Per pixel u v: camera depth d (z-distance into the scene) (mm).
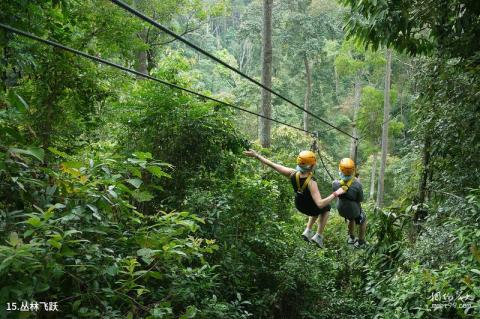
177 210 5992
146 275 3266
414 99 8523
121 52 7281
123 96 7590
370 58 25469
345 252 9188
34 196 3199
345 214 5945
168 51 11898
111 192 3166
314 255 7305
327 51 30781
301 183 5141
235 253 5809
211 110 6656
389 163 25969
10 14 4184
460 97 6766
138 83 7496
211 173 6695
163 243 3299
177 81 7453
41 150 2986
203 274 4105
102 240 3340
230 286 5520
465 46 6590
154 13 13078
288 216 8680
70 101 5953
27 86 5535
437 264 5219
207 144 6535
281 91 32000
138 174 3414
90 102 6234
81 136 6738
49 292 3029
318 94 34031
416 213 8031
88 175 3303
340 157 32156
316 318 6613
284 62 33688
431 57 7805
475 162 6961
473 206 5492
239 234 6289
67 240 2861
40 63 5332
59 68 5457
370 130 26656
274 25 29672
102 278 3236
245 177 7176
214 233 5625
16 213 3025
